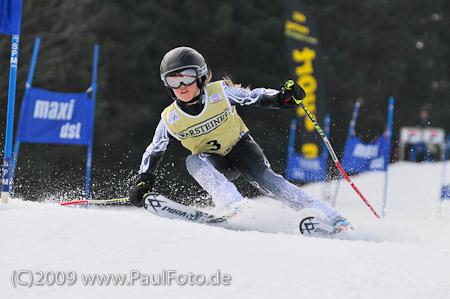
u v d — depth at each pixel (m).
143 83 72.12
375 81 95.25
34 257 9.74
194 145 15.58
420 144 62.75
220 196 14.55
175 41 76.69
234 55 80.69
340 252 11.04
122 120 66.75
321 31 92.56
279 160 73.12
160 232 11.13
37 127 22.33
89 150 23.14
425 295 8.84
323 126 46.16
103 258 9.77
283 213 14.41
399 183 39.50
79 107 22.97
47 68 59.81
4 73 58.28
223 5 77.12
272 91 15.18
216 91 15.02
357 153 28.77
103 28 69.19
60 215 11.72
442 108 107.06
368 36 92.38
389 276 9.68
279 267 9.79
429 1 103.94
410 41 99.44
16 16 14.67
